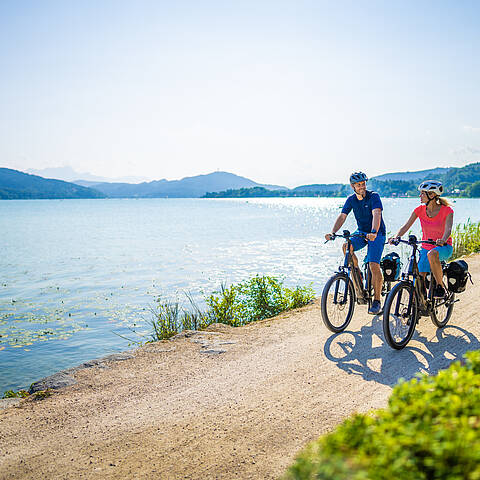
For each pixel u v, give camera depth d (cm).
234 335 681
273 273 1714
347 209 636
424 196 575
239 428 389
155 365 561
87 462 349
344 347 584
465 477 135
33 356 886
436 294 589
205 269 1884
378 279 613
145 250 2681
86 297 1408
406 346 574
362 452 151
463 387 191
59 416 430
